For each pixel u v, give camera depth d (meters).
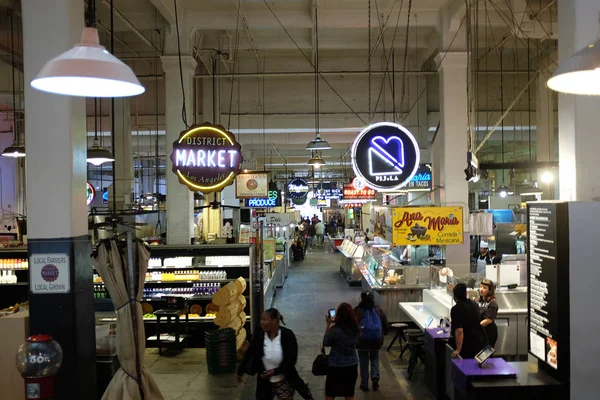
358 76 16.06
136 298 5.46
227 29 11.94
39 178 5.45
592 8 4.97
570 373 4.75
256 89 16.12
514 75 15.91
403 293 10.52
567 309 4.75
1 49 12.21
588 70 2.82
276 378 5.03
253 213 20.47
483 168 11.31
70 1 5.47
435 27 11.09
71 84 3.28
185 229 11.20
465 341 5.87
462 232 9.52
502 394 4.77
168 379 7.62
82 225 5.70
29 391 4.71
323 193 29.77
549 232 4.90
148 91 16.19
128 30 12.49
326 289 15.79
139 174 29.83
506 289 7.76
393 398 6.66
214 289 9.83
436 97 15.84
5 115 14.62
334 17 10.96
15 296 9.64
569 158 5.23
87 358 5.68
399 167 7.28
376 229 18.64
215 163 7.26
